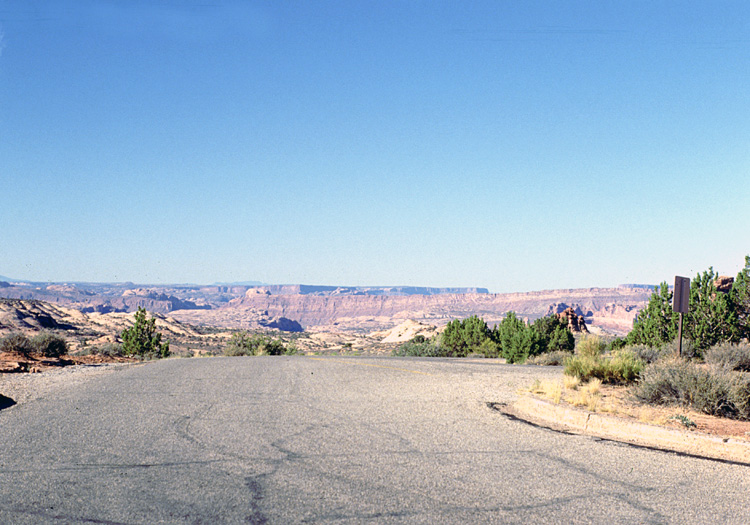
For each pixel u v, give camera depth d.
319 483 5.20
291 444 6.80
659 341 19.78
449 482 5.26
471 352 35.38
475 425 8.12
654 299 20.36
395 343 87.56
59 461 5.95
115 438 7.09
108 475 5.42
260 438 7.13
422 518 4.31
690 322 19.20
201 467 5.73
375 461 6.01
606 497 4.88
